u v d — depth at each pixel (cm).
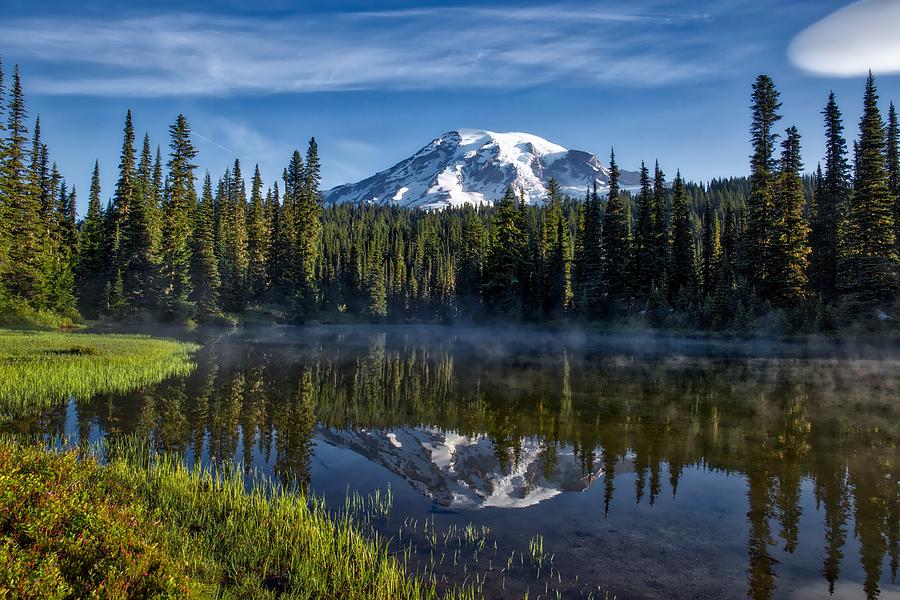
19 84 5022
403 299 11662
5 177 4766
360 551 790
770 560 808
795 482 1170
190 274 6238
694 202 16212
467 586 716
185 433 1570
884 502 1048
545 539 880
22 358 2508
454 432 1656
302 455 1393
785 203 4650
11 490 678
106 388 2161
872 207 4122
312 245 8219
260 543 788
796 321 4250
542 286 6988
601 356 3872
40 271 5003
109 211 6431
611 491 1126
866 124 4272
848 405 2008
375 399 2203
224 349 4056
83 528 659
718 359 3541
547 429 1684
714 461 1330
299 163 8225
